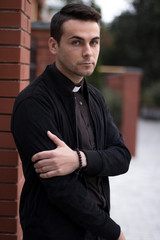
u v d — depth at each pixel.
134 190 5.84
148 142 11.73
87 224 1.46
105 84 12.87
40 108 1.50
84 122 1.66
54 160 1.43
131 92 8.62
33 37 4.73
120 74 9.18
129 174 7.00
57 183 1.43
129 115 8.68
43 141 1.46
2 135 2.09
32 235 1.53
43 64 4.80
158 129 16.09
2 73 2.08
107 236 1.51
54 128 1.50
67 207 1.44
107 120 1.85
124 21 26.11
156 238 3.88
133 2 26.56
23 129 1.48
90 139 1.66
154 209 4.87
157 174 7.09
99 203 1.64
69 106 1.58
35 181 1.54
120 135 1.88
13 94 2.08
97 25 1.55
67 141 1.55
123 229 4.11
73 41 1.52
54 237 1.49
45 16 10.11
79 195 1.45
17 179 2.12
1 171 2.11
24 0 2.11
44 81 1.58
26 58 2.27
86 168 1.52
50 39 1.64
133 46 26.11
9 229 2.14
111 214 4.61
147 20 25.42
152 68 25.92
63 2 14.21
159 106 20.97
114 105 10.66
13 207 2.13
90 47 1.54
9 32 2.06
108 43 26.20
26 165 1.57
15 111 1.53
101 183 1.69
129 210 4.80
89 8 1.54
